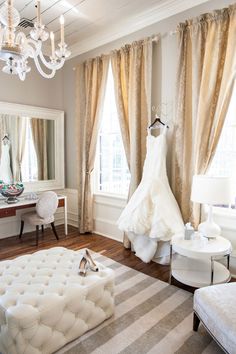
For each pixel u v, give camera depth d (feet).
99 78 12.18
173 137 9.63
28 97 13.02
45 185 13.91
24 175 12.95
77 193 14.29
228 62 7.78
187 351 5.37
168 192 9.28
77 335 5.62
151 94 10.34
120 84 11.12
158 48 10.02
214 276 7.54
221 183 7.16
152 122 10.48
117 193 12.67
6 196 11.28
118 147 12.61
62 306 5.21
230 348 4.46
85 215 13.20
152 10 9.64
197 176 7.70
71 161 14.64
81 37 12.10
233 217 8.36
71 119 14.30
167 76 9.82
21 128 12.69
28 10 9.50
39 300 5.08
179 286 8.02
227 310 4.84
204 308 5.24
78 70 13.06
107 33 11.51
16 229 13.00
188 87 8.97
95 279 6.01
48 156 13.94
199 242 7.48
